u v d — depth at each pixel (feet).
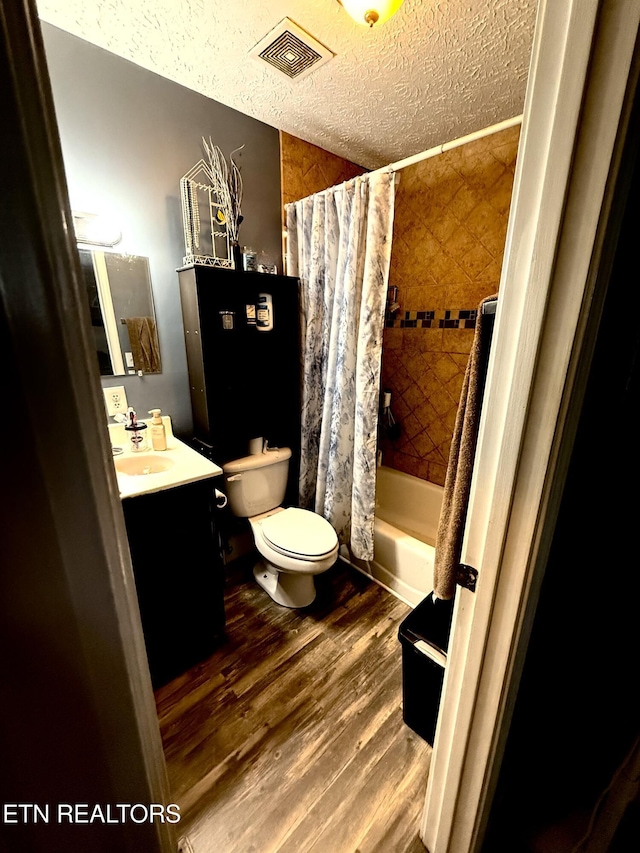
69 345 0.89
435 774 2.81
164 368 5.65
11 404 0.81
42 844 1.03
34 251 0.80
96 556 1.03
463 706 2.40
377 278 5.15
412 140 6.26
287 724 4.07
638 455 1.98
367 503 5.89
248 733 3.98
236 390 6.33
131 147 4.79
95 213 4.64
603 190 1.45
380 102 5.11
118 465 4.77
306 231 6.21
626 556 2.08
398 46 4.01
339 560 7.09
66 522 0.95
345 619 5.59
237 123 5.62
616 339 1.86
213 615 4.90
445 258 6.77
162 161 5.06
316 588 6.31
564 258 1.57
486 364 2.48
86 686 1.06
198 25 3.87
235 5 3.59
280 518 5.98
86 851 1.14
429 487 7.54
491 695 2.28
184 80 4.84
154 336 5.44
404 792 3.49
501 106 5.12
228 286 5.84
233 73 4.62
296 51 4.16
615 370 1.92
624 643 2.17
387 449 8.46
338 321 5.89
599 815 2.47
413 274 7.35
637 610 2.08
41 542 0.91
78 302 0.92
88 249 4.70
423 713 3.83
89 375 0.96
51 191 0.83
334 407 6.19
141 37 4.09
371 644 5.12
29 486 0.87
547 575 2.26
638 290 1.84
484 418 2.00
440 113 5.35
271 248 6.50
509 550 2.00
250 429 6.70
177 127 5.08
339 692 4.43
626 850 2.37
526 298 1.70
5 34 0.71
